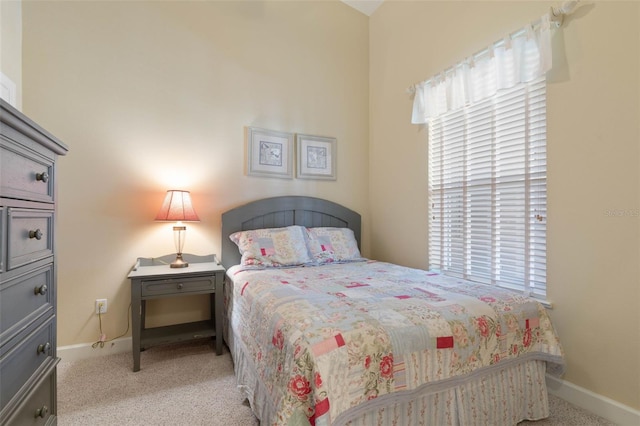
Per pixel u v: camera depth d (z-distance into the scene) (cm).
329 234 293
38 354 111
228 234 273
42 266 114
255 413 152
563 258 178
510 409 150
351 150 339
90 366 216
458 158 244
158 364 220
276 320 138
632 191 152
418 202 282
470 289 175
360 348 115
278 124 303
